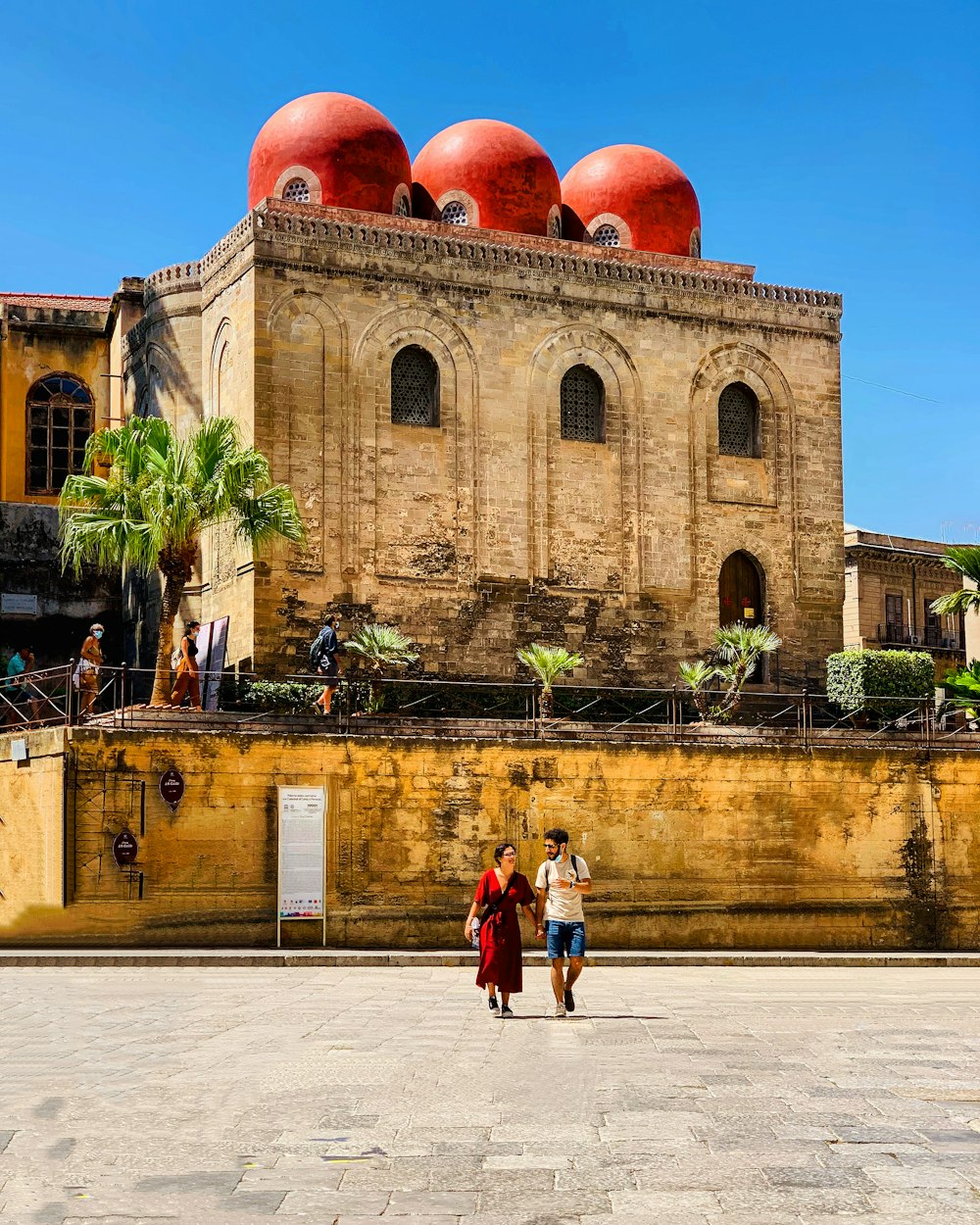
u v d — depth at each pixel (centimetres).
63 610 3900
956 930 3120
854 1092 1275
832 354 3988
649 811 2909
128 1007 1850
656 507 3734
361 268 3484
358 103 3816
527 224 3878
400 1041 1571
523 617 3566
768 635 3675
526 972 2472
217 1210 925
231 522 3422
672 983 2319
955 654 5422
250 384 3381
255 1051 1497
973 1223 889
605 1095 1260
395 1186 978
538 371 3647
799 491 3909
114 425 3975
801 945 2997
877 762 3092
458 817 2770
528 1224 895
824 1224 889
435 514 3509
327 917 2670
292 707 3028
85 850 2561
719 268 4022
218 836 2627
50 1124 1154
